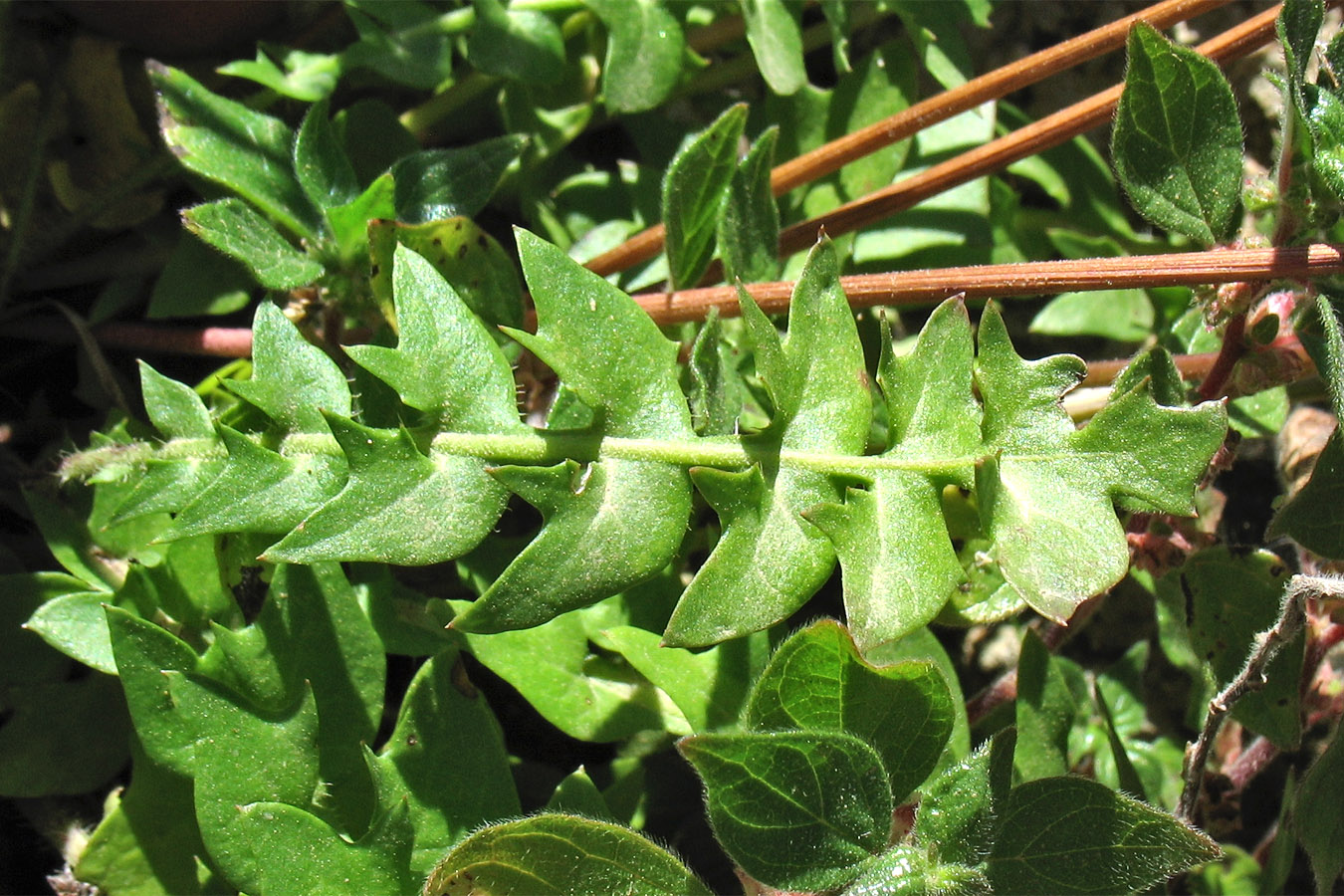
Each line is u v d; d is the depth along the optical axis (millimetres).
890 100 324
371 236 290
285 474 276
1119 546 270
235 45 326
